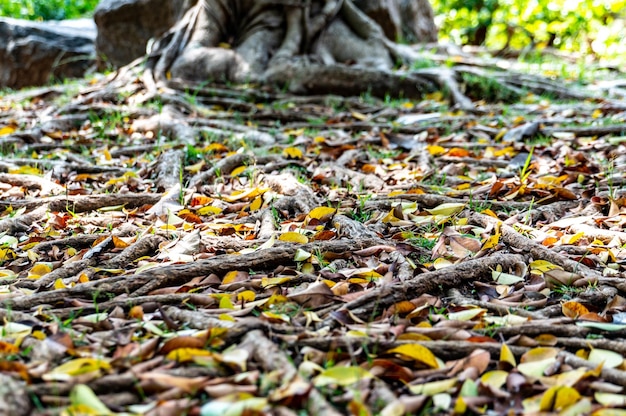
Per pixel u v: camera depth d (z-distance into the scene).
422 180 4.23
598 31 16.67
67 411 1.55
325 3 7.90
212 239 2.99
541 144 5.03
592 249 2.87
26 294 2.39
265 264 2.67
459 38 17.34
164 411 1.57
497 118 6.15
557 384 1.80
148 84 6.80
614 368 1.89
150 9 8.85
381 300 2.26
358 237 2.97
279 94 6.95
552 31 16.89
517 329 2.09
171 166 4.41
